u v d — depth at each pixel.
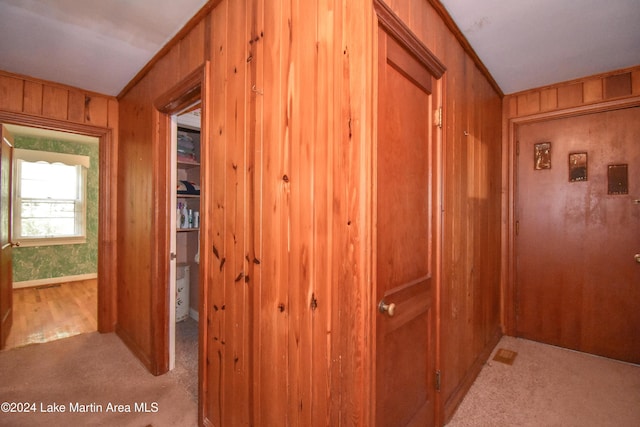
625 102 2.27
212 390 1.55
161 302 2.14
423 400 1.45
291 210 1.12
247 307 1.31
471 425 1.63
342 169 0.98
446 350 1.64
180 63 1.82
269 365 1.21
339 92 0.98
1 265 2.58
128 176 2.63
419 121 1.39
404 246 1.28
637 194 2.28
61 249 4.83
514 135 2.75
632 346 2.30
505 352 2.47
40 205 4.71
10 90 2.40
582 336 2.48
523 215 2.74
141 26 1.75
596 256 2.44
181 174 3.32
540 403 1.82
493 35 1.81
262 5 1.22
